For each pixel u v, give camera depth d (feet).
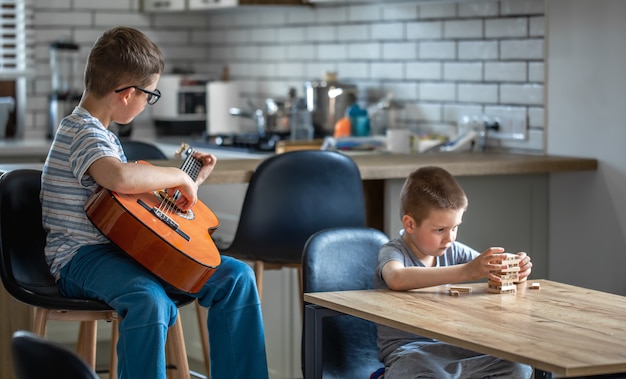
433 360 8.23
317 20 19.19
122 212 8.79
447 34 16.25
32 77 20.75
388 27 17.51
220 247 12.92
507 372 8.20
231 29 21.72
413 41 16.98
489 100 15.51
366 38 18.03
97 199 8.88
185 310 15.25
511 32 15.02
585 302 8.09
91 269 9.01
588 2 13.47
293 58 19.93
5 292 12.25
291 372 14.15
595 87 13.46
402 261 8.97
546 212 14.05
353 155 14.52
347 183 12.05
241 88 21.56
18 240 9.38
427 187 8.92
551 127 14.32
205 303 9.71
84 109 9.41
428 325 7.23
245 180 12.12
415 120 17.07
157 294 8.82
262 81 20.89
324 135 17.85
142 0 21.72
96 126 9.22
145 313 8.71
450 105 16.30
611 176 13.26
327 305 8.11
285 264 12.18
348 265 9.71
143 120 21.71
